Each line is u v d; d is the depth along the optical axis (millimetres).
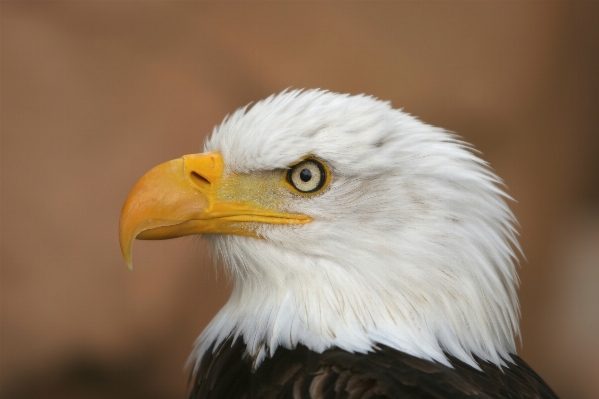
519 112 15328
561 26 15500
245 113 7184
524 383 6195
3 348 12578
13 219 12961
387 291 6117
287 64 14617
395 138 6238
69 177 13320
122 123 13758
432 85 14961
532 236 15281
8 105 13633
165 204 6488
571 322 15070
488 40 15328
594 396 14500
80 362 12688
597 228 15766
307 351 5949
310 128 6238
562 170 15617
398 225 6152
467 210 6176
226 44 14570
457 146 6379
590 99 15750
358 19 15031
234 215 6496
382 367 5633
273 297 6410
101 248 12938
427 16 15242
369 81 14781
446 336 6062
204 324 12891
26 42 14023
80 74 14008
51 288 12742
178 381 12805
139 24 14414
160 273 12852
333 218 6262
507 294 6434
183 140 13742
